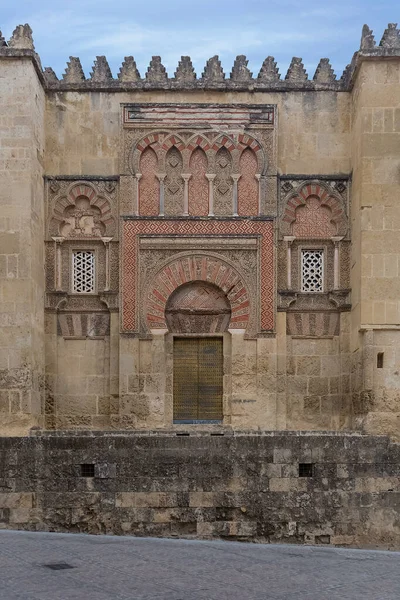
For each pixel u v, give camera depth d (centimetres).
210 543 1783
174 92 2444
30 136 2258
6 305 2211
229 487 1953
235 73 2452
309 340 2411
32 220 2264
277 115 2438
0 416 2177
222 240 2402
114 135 2444
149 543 1739
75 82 2444
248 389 2367
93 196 2427
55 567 1394
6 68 2273
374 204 2259
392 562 1570
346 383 2381
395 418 2200
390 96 2280
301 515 1948
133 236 2397
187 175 2420
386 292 2238
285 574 1391
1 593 1195
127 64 2450
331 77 2464
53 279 2403
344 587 1293
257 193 2427
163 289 2392
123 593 1211
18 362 2194
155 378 2367
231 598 1196
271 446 1962
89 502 1953
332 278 2420
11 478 1966
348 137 2450
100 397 2395
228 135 2433
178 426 2352
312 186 2433
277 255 2408
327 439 1969
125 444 1966
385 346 2225
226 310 2409
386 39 2289
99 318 2414
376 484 1966
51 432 2180
